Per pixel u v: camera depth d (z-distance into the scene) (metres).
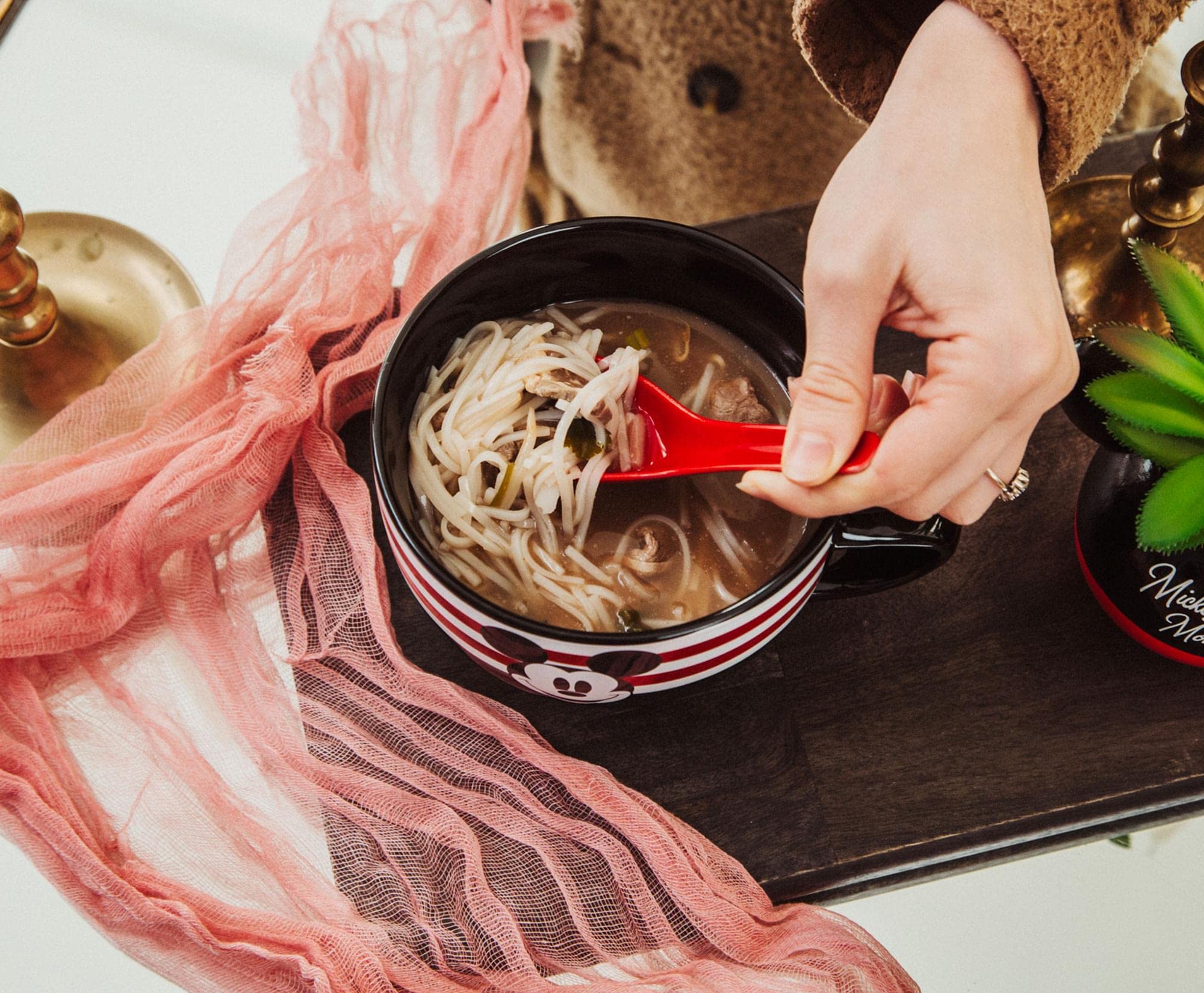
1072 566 1.12
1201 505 0.86
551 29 1.58
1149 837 1.17
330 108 1.38
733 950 0.99
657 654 0.86
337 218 1.26
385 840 1.03
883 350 1.20
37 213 1.42
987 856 1.05
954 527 0.95
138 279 1.39
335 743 1.07
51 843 1.03
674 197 1.50
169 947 1.03
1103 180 1.30
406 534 0.87
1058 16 0.91
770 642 1.07
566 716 1.06
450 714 1.06
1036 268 0.90
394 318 1.25
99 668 1.13
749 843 1.02
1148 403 0.89
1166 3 0.99
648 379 1.08
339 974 0.98
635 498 1.05
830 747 1.04
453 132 1.40
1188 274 0.91
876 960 1.00
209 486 1.12
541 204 1.48
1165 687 1.07
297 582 1.12
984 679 1.07
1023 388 0.87
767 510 1.03
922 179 0.91
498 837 1.03
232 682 1.10
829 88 1.20
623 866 1.01
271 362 1.15
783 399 1.08
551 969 1.01
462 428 1.04
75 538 1.17
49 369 1.34
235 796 1.08
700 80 1.57
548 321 1.10
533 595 1.02
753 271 0.98
